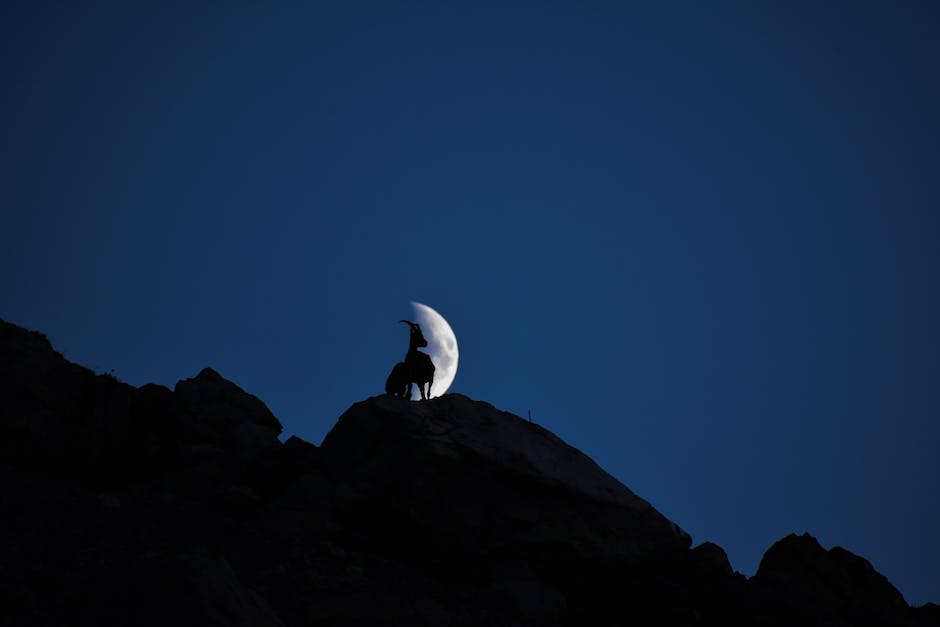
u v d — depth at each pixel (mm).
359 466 99750
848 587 110125
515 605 80938
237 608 53875
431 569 91500
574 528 95812
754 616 90562
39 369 102500
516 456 99188
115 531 76625
